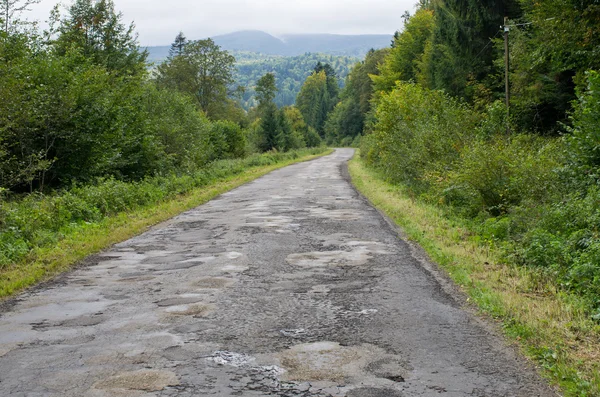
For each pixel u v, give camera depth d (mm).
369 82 87312
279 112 69938
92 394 4078
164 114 28953
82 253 9805
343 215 14531
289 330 5527
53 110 16625
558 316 5766
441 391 4070
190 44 71688
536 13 17281
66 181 17906
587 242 7699
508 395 4000
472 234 11109
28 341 5324
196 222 13922
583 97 10727
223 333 5453
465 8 28500
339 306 6367
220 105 73375
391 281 7535
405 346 5031
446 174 15812
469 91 27906
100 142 18531
